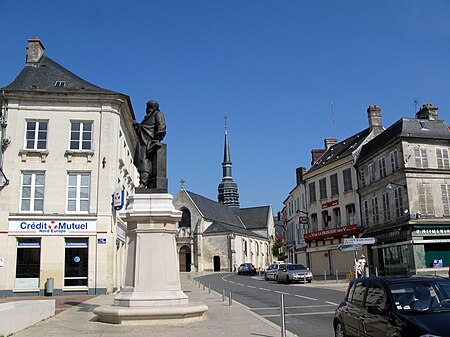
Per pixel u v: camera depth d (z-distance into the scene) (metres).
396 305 6.97
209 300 19.20
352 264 36.97
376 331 7.12
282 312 8.91
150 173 13.08
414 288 7.32
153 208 12.18
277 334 9.66
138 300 11.45
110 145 26.55
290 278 31.84
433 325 6.17
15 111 26.08
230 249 78.50
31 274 24.77
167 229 12.18
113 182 26.39
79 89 27.30
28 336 9.61
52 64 30.31
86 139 26.67
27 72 28.95
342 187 39.62
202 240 80.81
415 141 30.36
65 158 26.06
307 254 44.94
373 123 39.25
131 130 33.34
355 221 37.53
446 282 7.53
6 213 24.89
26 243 25.05
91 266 25.08
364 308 7.83
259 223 104.75
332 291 23.19
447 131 31.83
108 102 26.83
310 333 10.52
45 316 12.66
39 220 25.06
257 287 29.52
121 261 30.45
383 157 32.97
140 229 12.06
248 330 10.17
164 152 13.23
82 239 25.47
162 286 11.77
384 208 32.66
